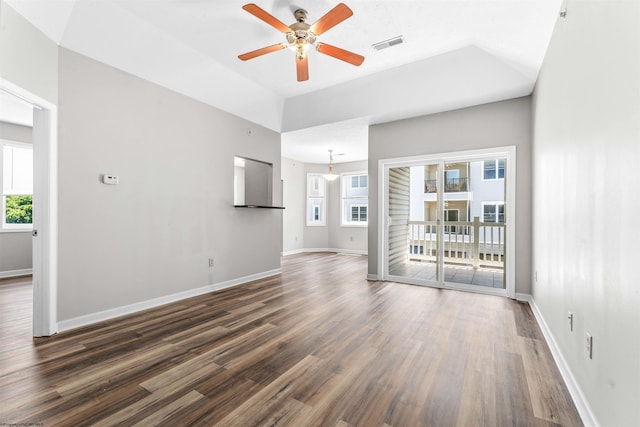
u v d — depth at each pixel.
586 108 1.54
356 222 8.23
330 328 2.65
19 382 1.76
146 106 3.19
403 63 3.46
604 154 1.31
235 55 3.34
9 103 4.06
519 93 3.43
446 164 4.16
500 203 3.81
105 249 2.85
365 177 8.09
